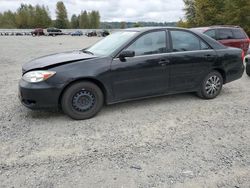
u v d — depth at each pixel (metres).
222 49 6.12
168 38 5.48
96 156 3.60
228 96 6.45
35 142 4.00
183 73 5.61
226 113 5.24
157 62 5.25
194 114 5.18
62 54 5.43
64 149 3.79
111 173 3.21
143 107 5.57
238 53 6.36
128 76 5.04
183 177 3.13
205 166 3.36
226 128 4.52
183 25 46.62
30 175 3.17
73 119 4.85
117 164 3.41
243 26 34.19
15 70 10.31
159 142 4.01
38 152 3.71
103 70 4.80
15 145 3.90
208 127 4.56
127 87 5.09
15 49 21.19
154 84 5.34
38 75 4.52
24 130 4.42
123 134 4.28
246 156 3.61
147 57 5.17
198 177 3.13
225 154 3.66
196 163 3.43
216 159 3.53
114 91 5.00
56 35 66.75
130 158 3.55
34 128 4.50
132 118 4.96
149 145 3.91
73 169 3.30
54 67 4.61
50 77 4.51
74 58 4.89
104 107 5.55
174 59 5.43
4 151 3.72
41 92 4.49
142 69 5.13
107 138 4.14
